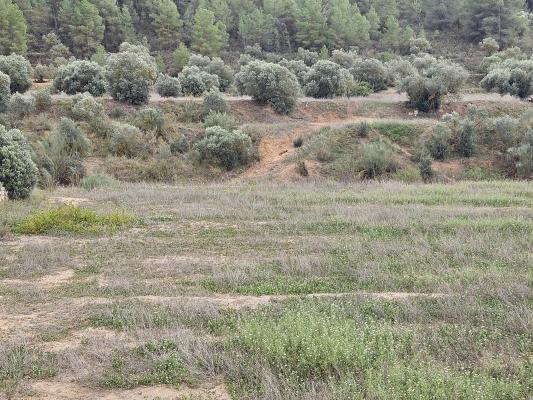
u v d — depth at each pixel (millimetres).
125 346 7004
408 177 27453
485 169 29578
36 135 32250
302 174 28766
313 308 7973
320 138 31703
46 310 8617
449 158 30453
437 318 8078
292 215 16641
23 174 19641
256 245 13164
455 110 40250
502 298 8719
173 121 36969
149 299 9016
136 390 5965
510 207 17609
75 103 36625
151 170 30531
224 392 5859
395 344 6828
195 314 8141
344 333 6906
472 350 6785
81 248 12836
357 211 16750
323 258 11367
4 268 11062
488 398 5430
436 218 15531
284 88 39812
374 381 5645
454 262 11156
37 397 5801
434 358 6504
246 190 22828
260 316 7922
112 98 39281
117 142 32344
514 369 6191
